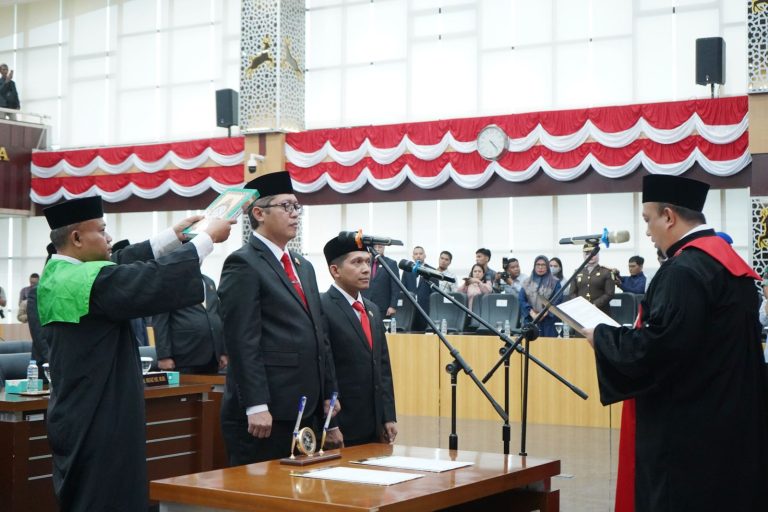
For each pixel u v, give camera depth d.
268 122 13.95
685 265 3.14
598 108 11.67
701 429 3.10
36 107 18.02
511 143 12.16
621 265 12.85
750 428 3.11
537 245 13.48
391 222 14.52
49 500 4.65
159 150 14.93
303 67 14.75
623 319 9.48
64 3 17.86
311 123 15.23
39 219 17.66
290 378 3.78
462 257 13.97
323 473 2.91
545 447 7.64
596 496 5.77
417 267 3.92
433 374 9.59
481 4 14.10
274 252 3.93
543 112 11.99
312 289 4.00
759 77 10.70
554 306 3.63
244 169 14.12
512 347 3.93
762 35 10.70
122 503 3.27
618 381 3.23
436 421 9.21
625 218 12.91
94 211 3.45
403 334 9.77
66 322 3.28
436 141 12.66
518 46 13.82
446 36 14.35
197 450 5.55
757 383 3.16
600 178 11.80
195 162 14.58
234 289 3.77
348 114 14.99
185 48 16.66
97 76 17.44
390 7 14.76
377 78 14.81
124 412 3.32
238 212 3.43
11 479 4.40
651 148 11.36
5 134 16.14
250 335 3.72
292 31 14.43
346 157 13.28
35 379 4.89
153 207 15.30
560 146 11.86
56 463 3.32
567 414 8.90
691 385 3.12
